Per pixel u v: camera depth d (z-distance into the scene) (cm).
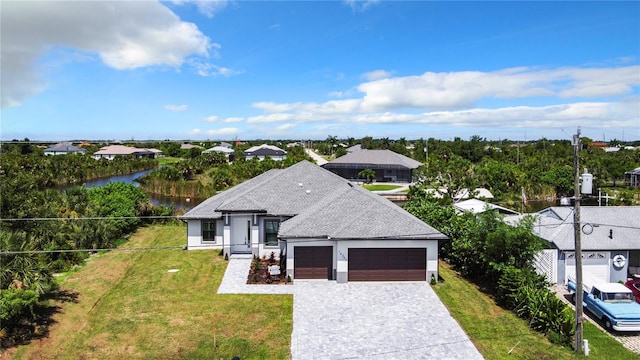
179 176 8162
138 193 4809
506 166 7425
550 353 1914
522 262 2570
